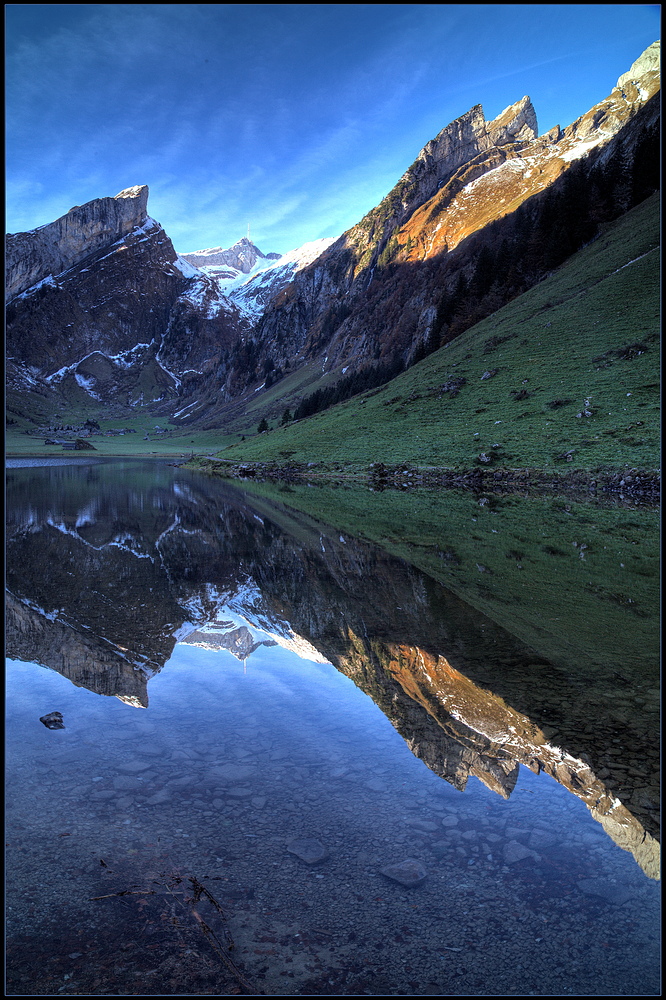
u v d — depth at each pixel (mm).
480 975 2936
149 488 52375
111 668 7910
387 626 10102
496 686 7234
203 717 6293
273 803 4555
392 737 5785
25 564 16641
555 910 3389
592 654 8508
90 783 4848
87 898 3496
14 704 6660
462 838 4105
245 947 3143
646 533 21750
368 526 25453
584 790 4789
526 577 14414
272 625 10156
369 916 3375
